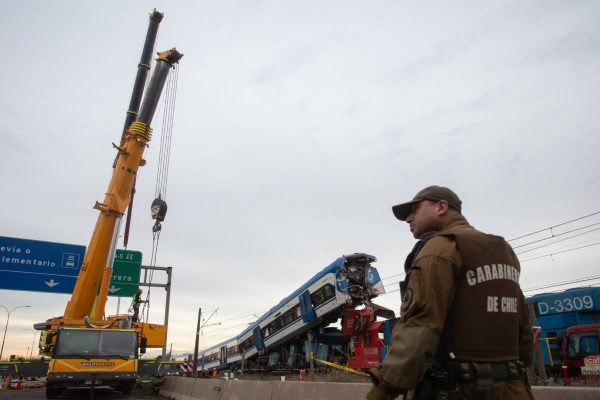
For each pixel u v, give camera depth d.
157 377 15.88
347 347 22.70
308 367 24.23
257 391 7.77
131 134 15.76
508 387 1.68
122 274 25.89
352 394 5.28
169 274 27.89
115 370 12.94
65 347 12.82
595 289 15.67
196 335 34.19
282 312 26.33
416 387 1.77
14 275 21.45
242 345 32.59
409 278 1.78
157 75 16.20
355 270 21.80
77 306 14.55
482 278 1.74
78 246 23.02
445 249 1.75
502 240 1.91
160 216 17.19
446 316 1.73
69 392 16.14
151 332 16.64
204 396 10.77
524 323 2.03
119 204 15.31
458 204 2.09
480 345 1.69
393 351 1.64
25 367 15.05
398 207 2.21
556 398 3.07
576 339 13.84
